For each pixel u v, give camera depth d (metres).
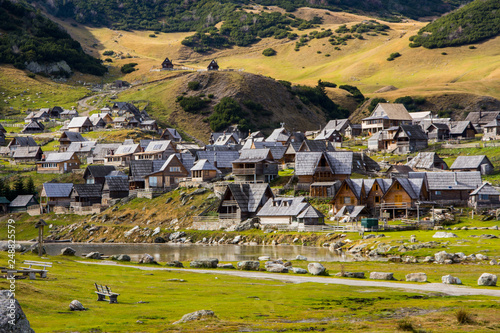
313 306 53.56
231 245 135.62
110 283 63.31
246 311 50.78
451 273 77.81
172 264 88.62
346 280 71.88
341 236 123.94
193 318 46.62
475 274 76.19
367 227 125.00
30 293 52.03
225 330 44.03
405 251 97.44
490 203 143.50
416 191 145.25
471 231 114.94
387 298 57.53
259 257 103.56
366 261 94.50
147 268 82.69
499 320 48.28
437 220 129.38
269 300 56.03
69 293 54.97
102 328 43.25
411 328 45.28
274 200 148.75
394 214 142.38
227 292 60.28
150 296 56.84
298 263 93.38
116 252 124.56
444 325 46.94
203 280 69.38
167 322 45.97
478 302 55.34
